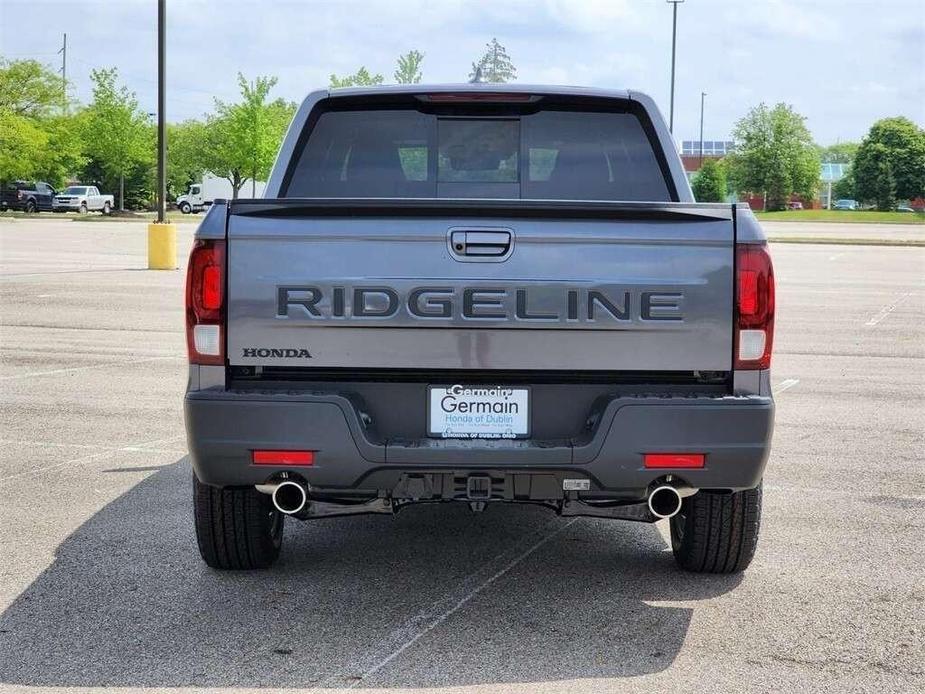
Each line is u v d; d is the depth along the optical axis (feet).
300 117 17.08
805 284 81.05
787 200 396.16
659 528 19.56
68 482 22.29
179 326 49.47
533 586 16.16
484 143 17.24
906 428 29.01
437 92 16.84
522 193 17.19
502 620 14.71
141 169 270.46
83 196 228.84
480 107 17.21
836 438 27.66
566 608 15.21
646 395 13.93
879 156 437.58
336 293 13.93
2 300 59.21
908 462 24.99
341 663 13.19
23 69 225.97
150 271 79.87
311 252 13.94
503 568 17.03
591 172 17.16
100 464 23.90
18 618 14.67
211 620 14.64
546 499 14.34
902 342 47.91
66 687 12.46
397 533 19.01
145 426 28.12
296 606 15.19
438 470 13.88
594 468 13.84
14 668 13.00
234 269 13.98
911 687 12.67
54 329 48.03
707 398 13.87
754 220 14.05
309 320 13.93
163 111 81.87
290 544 18.28
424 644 13.83
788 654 13.65
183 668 13.01
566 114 17.22
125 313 54.03
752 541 16.08
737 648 13.83
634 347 13.96
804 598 15.78
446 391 14.07
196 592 15.75
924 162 434.71
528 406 14.11
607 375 14.12
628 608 15.25
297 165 17.20
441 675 12.85
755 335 13.98
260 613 14.90
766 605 15.46
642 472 13.89
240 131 254.68
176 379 35.53
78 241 121.60
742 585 16.33
